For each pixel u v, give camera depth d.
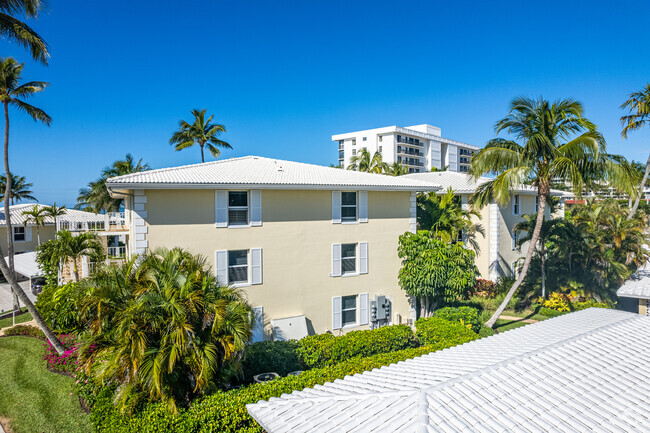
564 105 18.28
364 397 7.45
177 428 9.34
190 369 10.30
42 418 11.80
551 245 27.02
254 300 17.70
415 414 6.51
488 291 27.02
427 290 19.70
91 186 37.59
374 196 20.48
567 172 18.44
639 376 8.16
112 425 9.72
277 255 18.16
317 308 19.12
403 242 20.77
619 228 24.73
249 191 17.62
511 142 19.47
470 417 6.48
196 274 10.77
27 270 29.91
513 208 30.81
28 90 18.02
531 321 22.70
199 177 17.02
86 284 11.21
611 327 10.85
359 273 20.11
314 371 12.65
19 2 13.86
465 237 29.42
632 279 19.47
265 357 14.54
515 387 7.46
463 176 32.47
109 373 9.79
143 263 11.19
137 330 9.58
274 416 7.49
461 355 10.05
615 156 18.69
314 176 19.95
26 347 17.81
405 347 18.00
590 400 7.15
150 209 15.91
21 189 60.50
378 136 94.12
